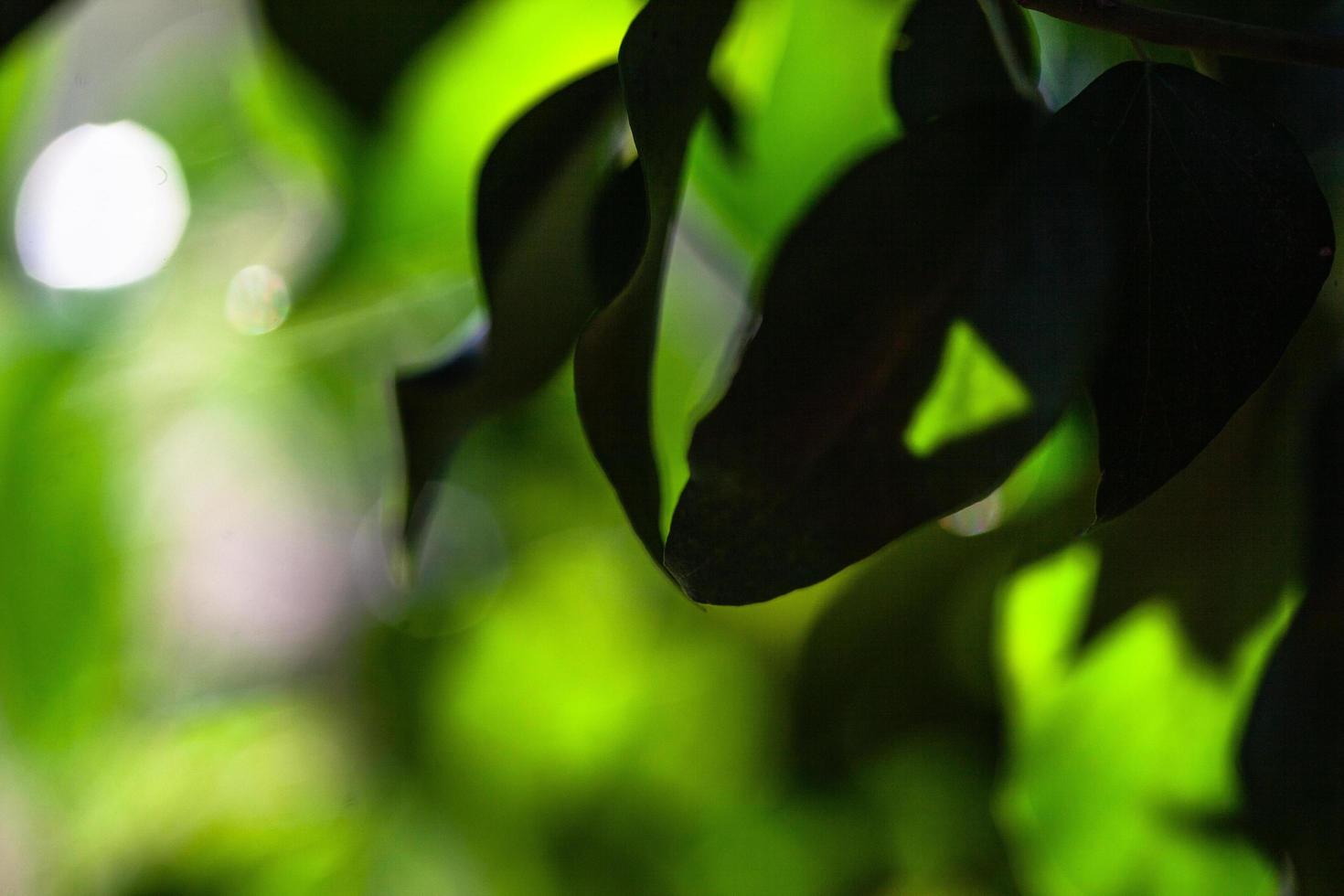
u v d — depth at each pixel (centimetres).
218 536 120
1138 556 71
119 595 114
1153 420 60
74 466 108
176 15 95
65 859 119
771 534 61
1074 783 73
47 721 113
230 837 117
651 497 61
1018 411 61
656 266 61
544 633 115
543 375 67
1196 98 61
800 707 92
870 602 85
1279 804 66
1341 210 69
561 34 76
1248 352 60
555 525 116
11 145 94
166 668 122
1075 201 61
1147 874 72
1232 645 71
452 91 76
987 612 81
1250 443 71
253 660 123
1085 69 67
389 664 119
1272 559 71
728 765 107
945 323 61
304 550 123
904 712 86
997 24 63
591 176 64
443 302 101
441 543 119
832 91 73
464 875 115
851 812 95
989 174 62
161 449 113
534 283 65
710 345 99
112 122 97
